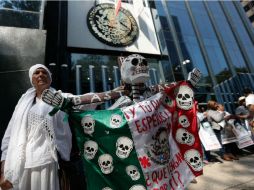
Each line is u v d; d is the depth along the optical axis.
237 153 6.14
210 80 10.69
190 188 3.73
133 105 2.46
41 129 2.16
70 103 2.24
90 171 2.18
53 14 7.26
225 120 5.90
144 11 9.31
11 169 1.99
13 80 4.40
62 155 2.15
